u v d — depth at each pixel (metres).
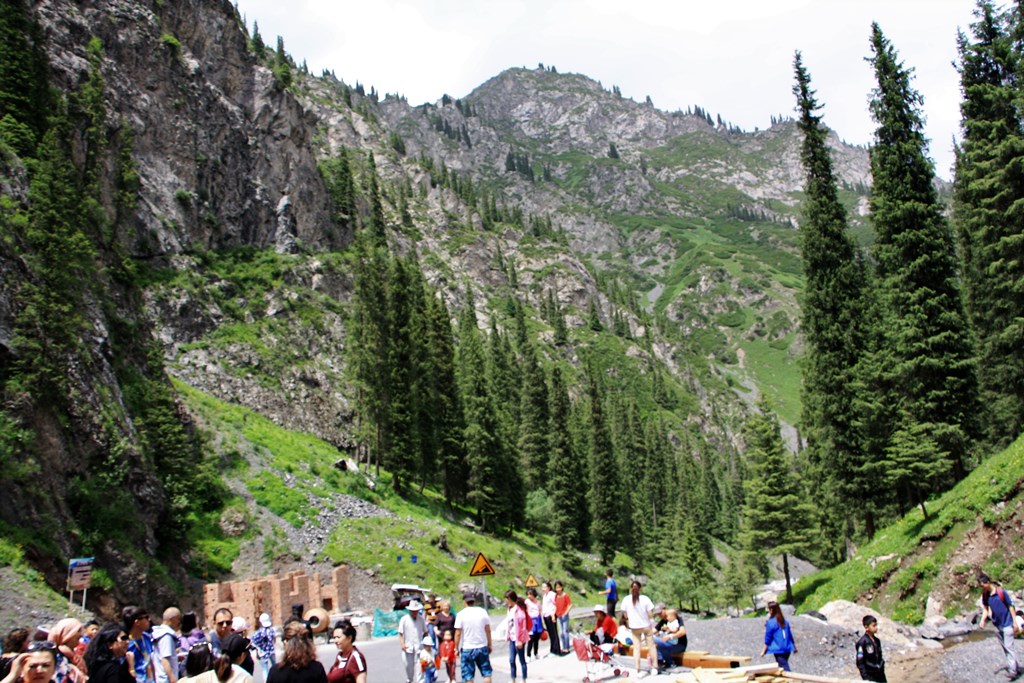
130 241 78.88
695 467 165.25
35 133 50.84
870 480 43.66
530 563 74.94
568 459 96.06
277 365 83.00
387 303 80.06
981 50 41.50
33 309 35.56
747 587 70.56
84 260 42.81
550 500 90.56
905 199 42.50
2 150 40.84
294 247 102.69
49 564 30.84
